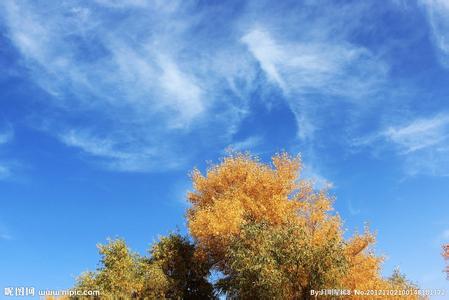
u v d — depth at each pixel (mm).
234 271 30422
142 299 31062
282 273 27047
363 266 30344
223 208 33219
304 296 27094
